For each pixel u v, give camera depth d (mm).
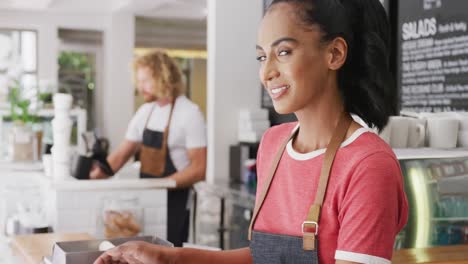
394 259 1770
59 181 2400
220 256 1199
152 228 2535
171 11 9391
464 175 1995
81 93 10125
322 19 998
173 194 3078
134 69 3182
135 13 9406
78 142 4891
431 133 2230
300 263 1024
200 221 4680
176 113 3139
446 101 3373
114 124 9422
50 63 9336
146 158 3217
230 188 4520
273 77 1021
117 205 2277
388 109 1072
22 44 9281
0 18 9086
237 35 5090
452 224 1993
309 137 1078
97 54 10156
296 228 1042
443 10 3387
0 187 2932
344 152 999
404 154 1991
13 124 4410
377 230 921
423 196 1963
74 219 2420
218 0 5035
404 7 3721
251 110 4961
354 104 1068
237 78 5109
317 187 1021
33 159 4023
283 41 1002
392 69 3840
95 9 9156
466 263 1779
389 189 938
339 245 951
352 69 1052
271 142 1204
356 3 1038
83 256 1434
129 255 1164
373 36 1037
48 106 5070
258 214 1129
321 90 1033
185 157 3180
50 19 9273
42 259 1710
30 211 2492
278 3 1027
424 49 3551
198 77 10688
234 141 5129
